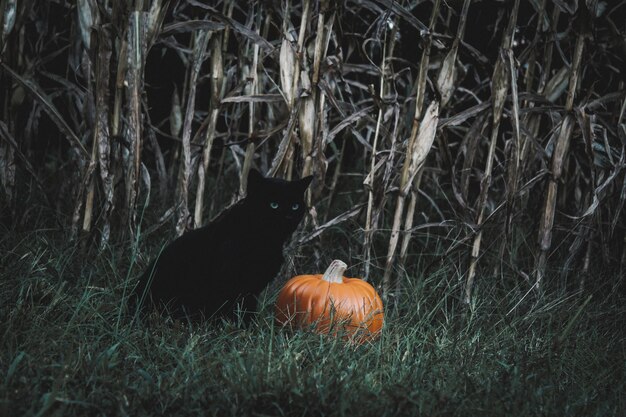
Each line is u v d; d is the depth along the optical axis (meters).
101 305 3.37
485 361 3.26
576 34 3.95
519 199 4.75
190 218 4.19
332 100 4.01
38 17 4.66
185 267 3.51
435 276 4.05
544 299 4.04
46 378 2.60
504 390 2.82
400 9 3.82
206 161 4.18
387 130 4.12
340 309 3.47
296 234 4.31
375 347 3.27
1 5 3.88
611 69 4.77
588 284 4.36
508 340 3.54
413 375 2.96
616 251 4.70
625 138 4.13
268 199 3.48
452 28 4.98
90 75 4.10
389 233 4.78
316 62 3.98
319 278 3.65
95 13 3.89
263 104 5.02
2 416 2.29
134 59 3.78
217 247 3.46
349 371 2.89
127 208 3.97
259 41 4.00
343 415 2.42
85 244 3.98
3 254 3.78
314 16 4.06
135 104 3.81
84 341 3.00
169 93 5.98
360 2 4.06
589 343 3.60
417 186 4.07
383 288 4.01
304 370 2.88
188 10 5.05
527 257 4.57
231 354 2.97
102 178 3.94
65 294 3.37
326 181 5.59
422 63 3.81
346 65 4.23
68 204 4.50
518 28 4.35
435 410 2.61
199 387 2.69
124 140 4.01
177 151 5.20
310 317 3.48
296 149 4.33
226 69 4.86
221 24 3.92
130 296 3.56
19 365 2.72
